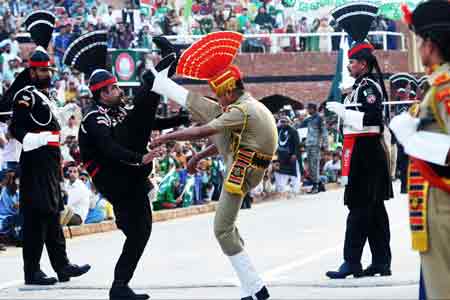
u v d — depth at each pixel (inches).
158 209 1550.2
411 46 2253.9
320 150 2001.7
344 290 759.1
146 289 805.9
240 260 687.7
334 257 981.2
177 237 1237.1
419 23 473.4
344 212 1523.1
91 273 920.3
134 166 745.0
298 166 1891.0
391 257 874.8
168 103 1911.9
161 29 2066.9
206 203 1680.6
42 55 853.8
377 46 2426.2
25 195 844.0
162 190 1552.7
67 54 808.9
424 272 470.6
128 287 746.2
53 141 853.2
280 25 2365.9
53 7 1971.0
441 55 469.4
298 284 792.9
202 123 711.1
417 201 468.1
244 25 2313.0
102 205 1378.0
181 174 1582.2
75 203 1304.1
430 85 465.7
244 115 674.2
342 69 1827.0
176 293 778.8
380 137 801.6
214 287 805.9
